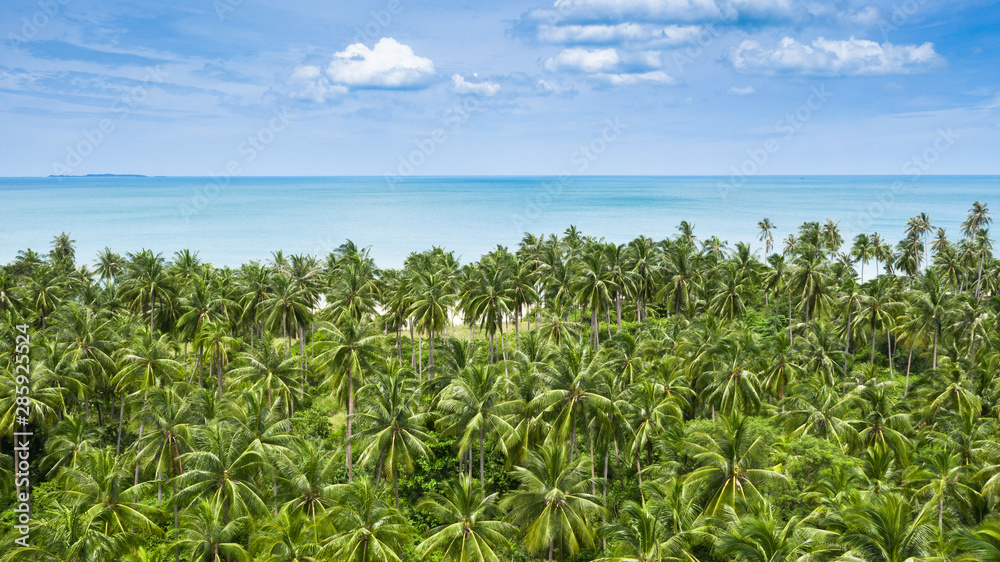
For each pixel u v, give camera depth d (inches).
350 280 3083.2
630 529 1299.2
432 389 2162.9
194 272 3585.1
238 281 3282.5
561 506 1503.4
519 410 1863.9
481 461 1868.8
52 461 2059.5
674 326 2893.7
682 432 1786.4
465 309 2967.5
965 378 2288.4
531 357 2159.2
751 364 2177.7
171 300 3075.8
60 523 1354.6
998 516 1304.1
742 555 1062.4
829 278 3420.3
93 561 1293.1
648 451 2005.4
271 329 2960.1
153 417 1768.0
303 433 2404.0
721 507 1441.9
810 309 3523.6
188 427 1764.3
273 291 3125.0
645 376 2175.2
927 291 3061.0
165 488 1916.8
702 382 2218.3
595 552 1710.1
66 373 2132.1
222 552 1390.3
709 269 3959.2
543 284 3688.5
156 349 2278.5
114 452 2345.0
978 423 1800.0
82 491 1524.4
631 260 3550.7
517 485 2097.7
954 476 1489.9
